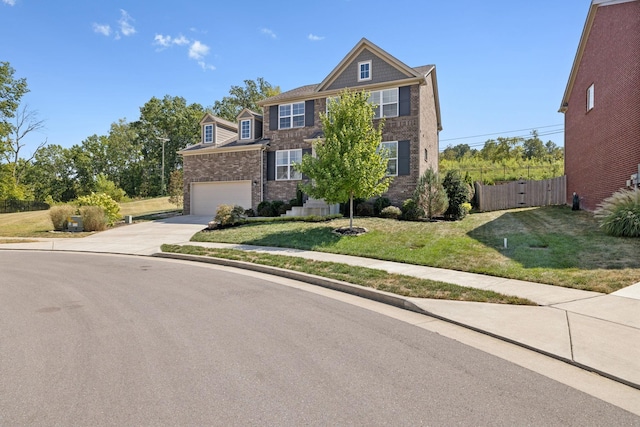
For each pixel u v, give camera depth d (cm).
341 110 1361
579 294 627
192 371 372
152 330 502
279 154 2292
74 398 317
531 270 780
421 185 1689
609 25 1391
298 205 2119
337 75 2145
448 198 1728
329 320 551
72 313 586
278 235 1434
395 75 1997
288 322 539
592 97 1565
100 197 2217
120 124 6531
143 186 6203
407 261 951
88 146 6444
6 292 737
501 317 536
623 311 532
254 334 486
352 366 386
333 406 304
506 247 1018
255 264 1002
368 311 605
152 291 743
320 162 1358
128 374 365
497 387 339
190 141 6128
